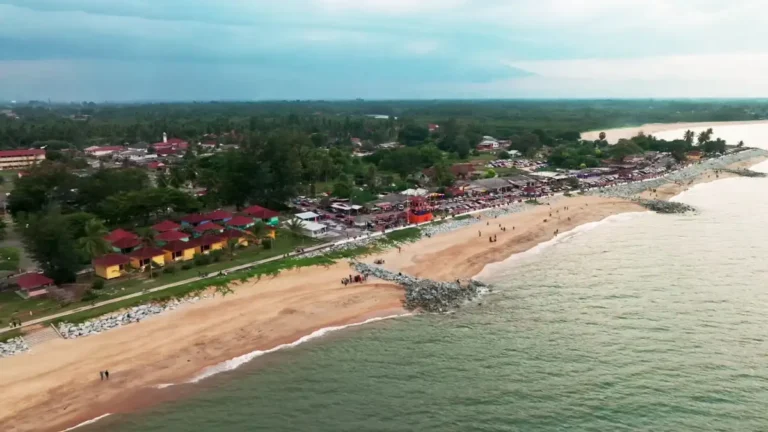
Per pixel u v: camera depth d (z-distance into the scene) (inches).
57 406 2404.0
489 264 4473.4
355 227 5319.9
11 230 5162.4
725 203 6840.6
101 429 2268.7
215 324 3201.3
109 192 5595.5
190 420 2327.8
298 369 2768.2
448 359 2847.0
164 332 3075.8
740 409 2324.1
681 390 2482.8
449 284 3927.2
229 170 6038.4
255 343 3041.3
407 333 3186.5
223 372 2741.1
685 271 4178.2
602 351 2888.8
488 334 3149.6
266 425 2285.9
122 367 2719.0
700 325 3179.1
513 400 2443.4
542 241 5152.6
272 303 3503.9
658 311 3405.5
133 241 4296.3
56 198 5546.3
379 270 4133.9
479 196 6934.1
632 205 6643.7
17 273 3870.6
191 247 4311.0
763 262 4352.9
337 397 2498.8
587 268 4323.3
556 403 2409.0
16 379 2561.5
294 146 6545.3
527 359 2824.8
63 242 3636.8
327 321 3339.1
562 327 3213.6
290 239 4886.8
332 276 3993.6
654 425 2233.0
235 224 5012.3
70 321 3083.2
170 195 5492.1
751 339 2977.4
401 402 2448.3
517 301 3659.0
